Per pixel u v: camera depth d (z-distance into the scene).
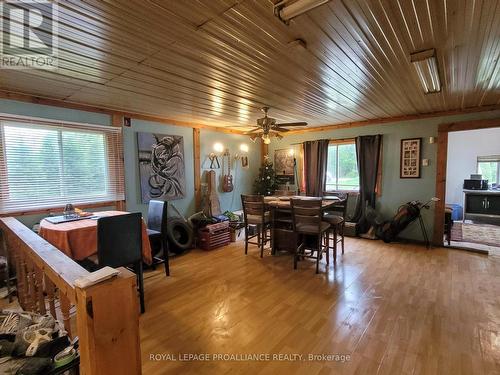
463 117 4.29
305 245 4.02
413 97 3.54
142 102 3.57
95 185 3.84
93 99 3.39
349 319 2.37
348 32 1.86
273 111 4.20
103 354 0.93
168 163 4.72
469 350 1.95
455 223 6.74
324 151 5.73
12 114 3.05
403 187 4.93
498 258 3.96
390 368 1.79
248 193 6.47
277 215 4.12
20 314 1.56
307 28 1.79
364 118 5.02
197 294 2.88
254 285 3.08
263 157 6.81
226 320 2.38
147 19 1.65
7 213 3.07
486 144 7.20
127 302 0.98
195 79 2.70
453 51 2.17
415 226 4.80
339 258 3.98
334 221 3.78
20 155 3.16
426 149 4.66
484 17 1.68
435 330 2.19
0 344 1.26
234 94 3.24
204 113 4.29
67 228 2.40
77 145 3.64
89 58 2.19
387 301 2.68
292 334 2.17
